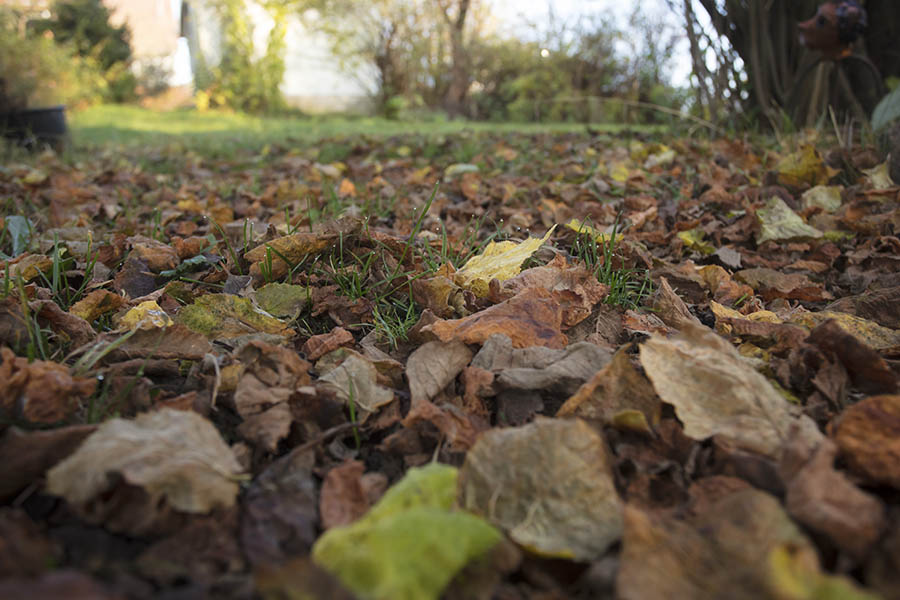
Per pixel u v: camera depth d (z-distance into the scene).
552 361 0.30
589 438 0.23
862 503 0.19
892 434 0.22
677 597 0.18
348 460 0.26
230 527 0.22
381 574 0.18
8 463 0.22
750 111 1.21
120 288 0.43
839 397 0.28
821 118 0.97
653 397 0.27
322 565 0.19
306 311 0.40
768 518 0.20
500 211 0.69
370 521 0.20
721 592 0.18
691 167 0.86
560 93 2.41
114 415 0.26
